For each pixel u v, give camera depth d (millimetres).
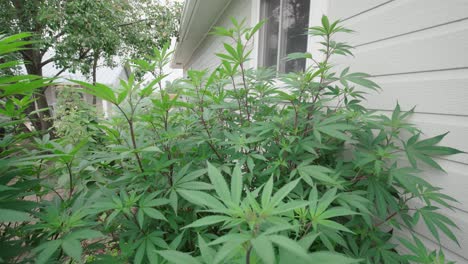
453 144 1268
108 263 1002
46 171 1314
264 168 1526
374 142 1445
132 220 1130
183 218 1348
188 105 1492
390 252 1216
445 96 1284
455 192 1278
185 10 6043
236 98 1790
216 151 1463
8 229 961
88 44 6816
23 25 6555
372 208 1228
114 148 1095
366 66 1738
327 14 2082
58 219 895
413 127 1343
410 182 1152
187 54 12953
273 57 3354
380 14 1608
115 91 1230
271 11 3361
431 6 1320
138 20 9008
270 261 373
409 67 1449
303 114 1539
